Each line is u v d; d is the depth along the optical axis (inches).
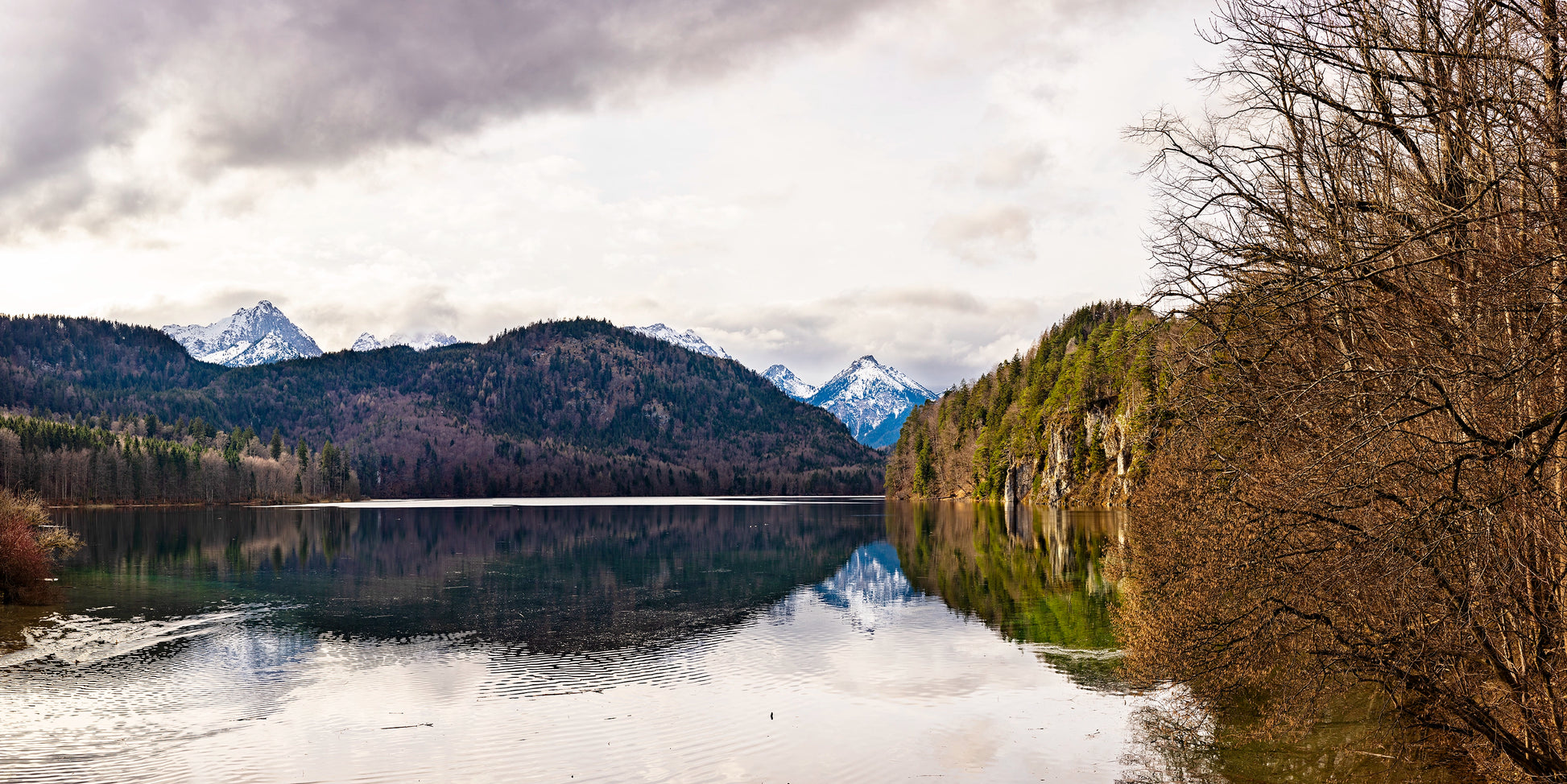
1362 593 452.4
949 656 1172.5
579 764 781.9
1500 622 462.6
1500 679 457.1
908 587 1872.5
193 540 3248.0
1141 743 793.6
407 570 2299.5
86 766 780.0
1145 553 962.7
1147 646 788.0
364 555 2687.0
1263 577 514.9
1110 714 889.5
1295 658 563.5
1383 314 433.1
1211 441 485.1
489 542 3270.2
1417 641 444.8
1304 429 456.4
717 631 1402.6
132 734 872.3
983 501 6131.9
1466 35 426.3
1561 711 430.6
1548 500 383.2
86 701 986.7
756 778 743.7
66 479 6486.2
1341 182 477.7
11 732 873.5
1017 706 927.0
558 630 1422.2
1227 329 451.8
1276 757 709.3
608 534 3718.0
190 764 787.4
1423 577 426.6
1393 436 430.3
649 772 761.6
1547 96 388.8
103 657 1208.8
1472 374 358.9
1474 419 408.5
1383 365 423.5
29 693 1019.3
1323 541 481.7
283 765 782.5
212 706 972.6
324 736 862.5
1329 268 397.1
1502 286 352.2
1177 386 491.5
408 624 1483.8
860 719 900.6
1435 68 422.6
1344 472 435.8
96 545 2925.7
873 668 1117.1
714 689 1030.4
